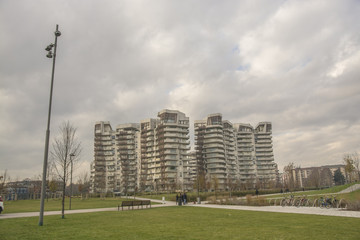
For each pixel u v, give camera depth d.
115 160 148.12
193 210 31.05
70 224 18.69
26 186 130.12
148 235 13.95
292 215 23.05
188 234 14.20
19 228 16.77
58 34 21.20
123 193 118.81
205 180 116.62
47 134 19.72
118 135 149.38
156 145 136.62
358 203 26.97
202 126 150.38
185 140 136.62
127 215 25.61
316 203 33.94
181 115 143.25
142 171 135.38
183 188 123.19
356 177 97.62
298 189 104.19
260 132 176.88
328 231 14.42
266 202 39.12
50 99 20.30
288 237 13.00
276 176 188.12
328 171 190.00
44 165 19.16
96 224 18.64
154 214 26.41
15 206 43.88
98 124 154.88
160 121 139.25
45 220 21.36
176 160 130.88
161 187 123.56
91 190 143.62
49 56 20.81
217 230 15.47
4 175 75.81
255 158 167.88
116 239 12.86
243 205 39.94
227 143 155.62
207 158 145.00
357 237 12.69
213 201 46.19
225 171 145.75
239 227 16.53
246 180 146.38
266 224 17.69
